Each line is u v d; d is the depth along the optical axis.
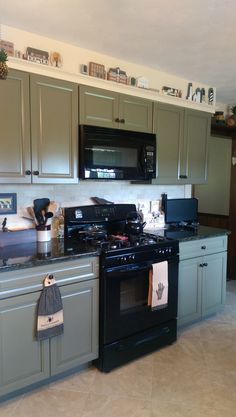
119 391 2.06
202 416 1.86
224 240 3.14
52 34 2.29
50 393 2.04
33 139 2.18
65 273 2.05
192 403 1.96
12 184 2.28
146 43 2.42
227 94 3.78
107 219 2.79
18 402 1.96
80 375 2.23
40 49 2.32
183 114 3.09
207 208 5.20
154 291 2.42
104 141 2.47
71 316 2.10
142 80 2.79
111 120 2.55
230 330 2.92
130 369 2.30
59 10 1.96
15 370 1.91
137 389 2.09
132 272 2.30
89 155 2.39
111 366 2.27
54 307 1.98
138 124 2.73
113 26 2.16
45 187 2.59
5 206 2.40
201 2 1.84
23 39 2.25
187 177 3.21
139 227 2.74
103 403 1.95
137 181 2.99
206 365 2.37
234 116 3.96
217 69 2.98
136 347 2.40
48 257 1.98
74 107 2.35
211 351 2.56
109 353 2.25
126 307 2.33
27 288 1.90
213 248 3.03
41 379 2.02
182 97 3.22
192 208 3.54
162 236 2.75
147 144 2.74
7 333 1.85
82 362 2.19
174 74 3.12
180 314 2.80
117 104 2.58
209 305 3.07
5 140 2.07
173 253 2.56
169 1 1.83
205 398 2.01
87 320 2.18
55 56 2.34
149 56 2.68
